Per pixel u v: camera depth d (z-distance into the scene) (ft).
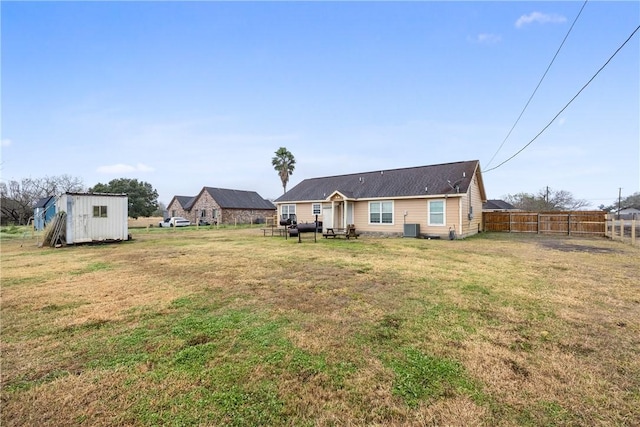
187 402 7.57
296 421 6.89
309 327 12.37
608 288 18.06
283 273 22.68
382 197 58.23
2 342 11.14
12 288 18.90
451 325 12.51
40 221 79.97
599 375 8.70
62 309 14.82
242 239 51.78
